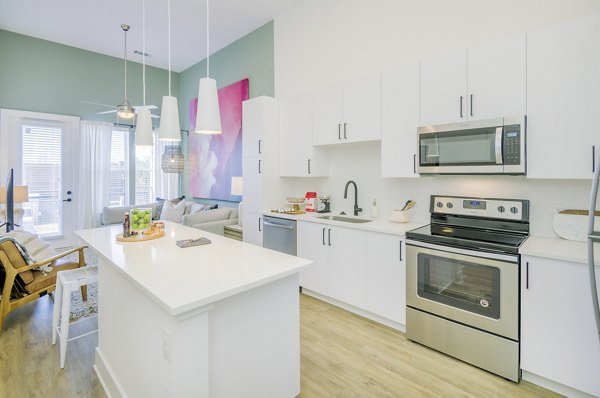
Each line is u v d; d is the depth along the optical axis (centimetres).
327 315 291
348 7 347
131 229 239
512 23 240
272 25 445
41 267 283
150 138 262
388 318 263
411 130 263
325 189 375
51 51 530
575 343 174
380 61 320
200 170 616
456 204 259
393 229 259
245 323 154
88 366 217
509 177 230
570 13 216
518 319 193
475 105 227
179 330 121
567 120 192
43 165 532
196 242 215
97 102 579
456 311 219
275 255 189
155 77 648
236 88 510
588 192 211
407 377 203
